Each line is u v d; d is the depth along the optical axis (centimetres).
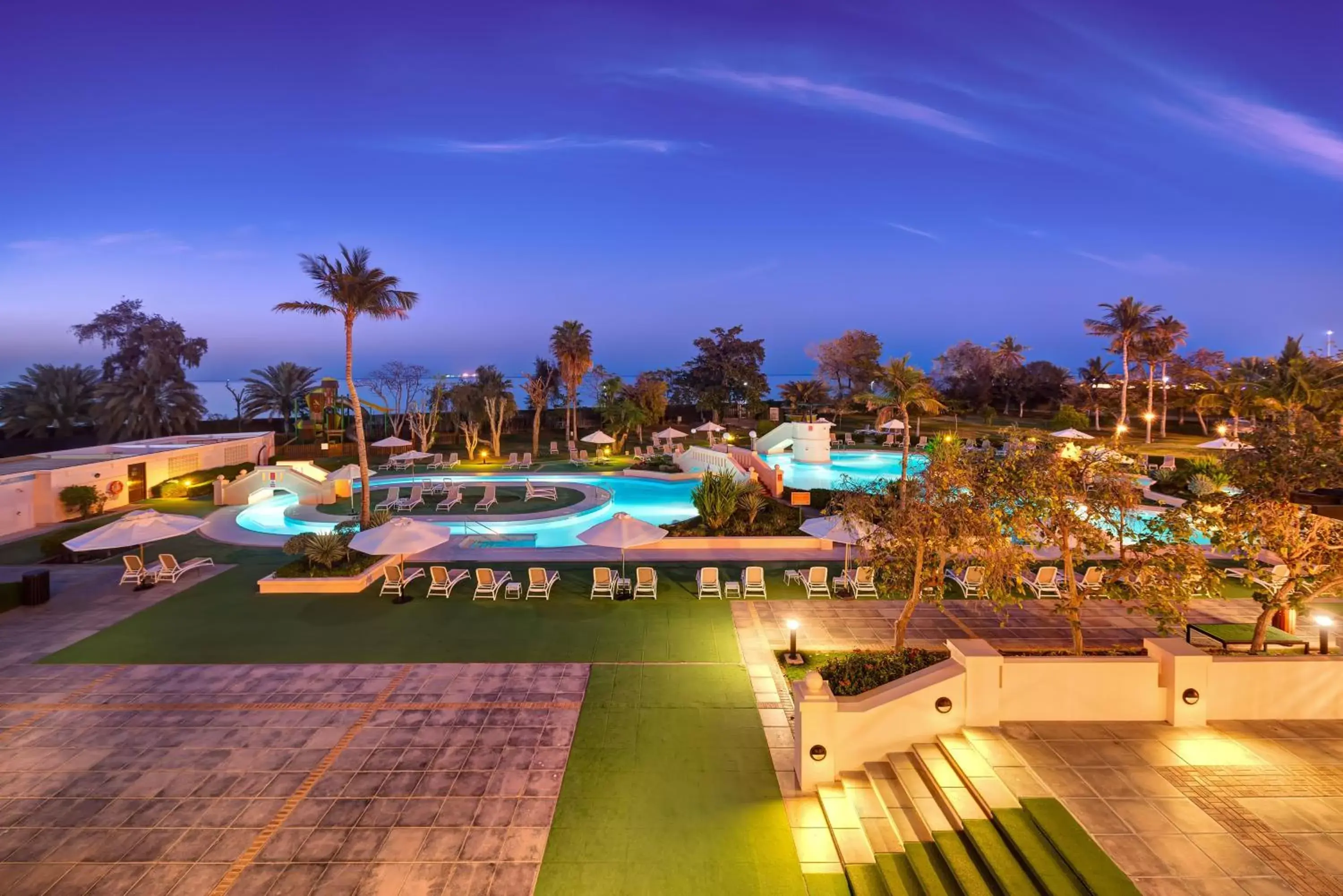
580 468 4078
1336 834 577
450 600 1477
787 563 1769
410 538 1449
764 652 1184
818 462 4134
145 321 4694
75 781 796
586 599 1475
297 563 1630
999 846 587
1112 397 6400
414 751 863
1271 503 881
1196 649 789
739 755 851
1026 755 706
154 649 1207
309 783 791
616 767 826
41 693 1031
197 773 813
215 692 1032
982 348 7644
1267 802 624
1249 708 780
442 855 672
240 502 2795
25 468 2603
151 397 4234
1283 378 3825
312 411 4559
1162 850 557
